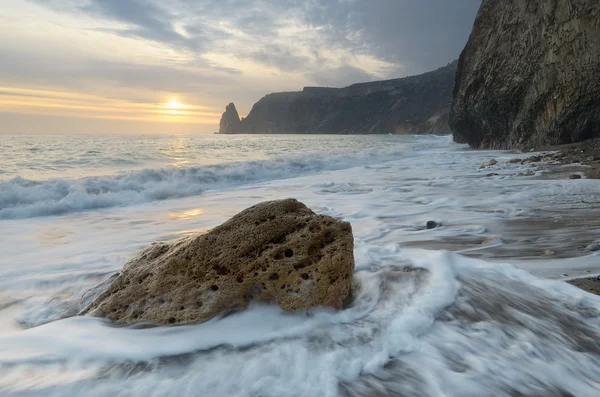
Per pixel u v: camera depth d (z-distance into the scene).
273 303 2.98
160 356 2.38
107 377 2.12
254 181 12.20
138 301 3.06
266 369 2.19
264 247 3.11
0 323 3.18
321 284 2.97
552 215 6.21
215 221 6.84
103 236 5.84
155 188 9.70
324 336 2.57
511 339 2.55
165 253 3.38
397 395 2.02
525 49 21.25
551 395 2.09
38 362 2.28
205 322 2.88
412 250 4.19
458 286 3.20
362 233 5.56
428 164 16.88
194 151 21.53
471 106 27.64
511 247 4.69
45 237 5.79
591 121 17.52
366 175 13.25
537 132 21.34
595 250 4.39
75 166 13.98
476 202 7.62
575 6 16.84
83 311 3.21
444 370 2.21
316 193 9.51
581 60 17.11
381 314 2.80
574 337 2.64
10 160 14.77
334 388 2.03
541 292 3.25
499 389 2.10
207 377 2.11
